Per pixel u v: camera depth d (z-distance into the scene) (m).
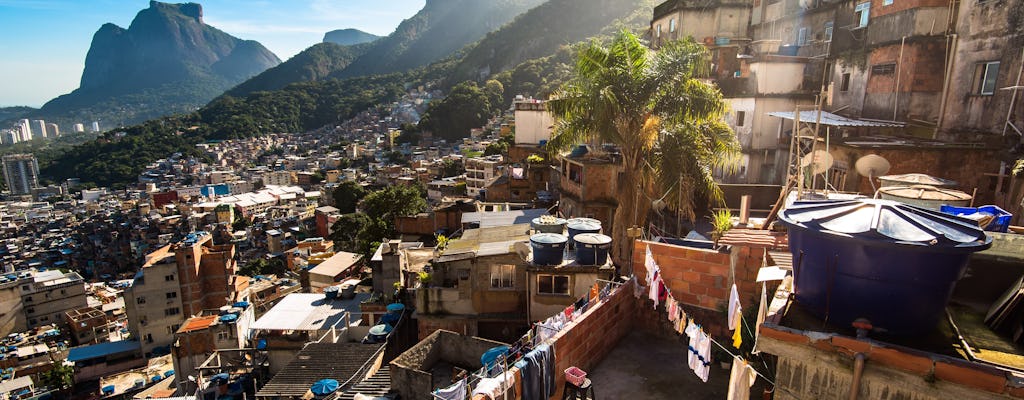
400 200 52.31
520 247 16.97
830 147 19.41
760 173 25.61
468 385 7.84
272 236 104.88
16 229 147.50
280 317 25.88
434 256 18.59
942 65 19.03
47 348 61.72
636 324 11.43
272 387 17.53
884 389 4.88
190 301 57.34
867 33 22.31
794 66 25.39
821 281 5.45
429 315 17.86
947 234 4.87
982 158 16.89
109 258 118.19
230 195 156.50
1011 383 4.24
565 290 16.19
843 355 4.99
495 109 174.62
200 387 25.23
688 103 16.28
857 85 22.61
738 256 10.14
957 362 4.49
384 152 175.62
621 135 17.14
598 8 193.50
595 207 23.91
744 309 9.94
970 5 17.88
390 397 13.33
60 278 78.19
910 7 19.52
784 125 24.95
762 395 8.75
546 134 44.59
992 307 5.92
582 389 8.16
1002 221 8.23
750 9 30.91
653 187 20.83
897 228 4.98
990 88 17.06
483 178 71.12
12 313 71.62
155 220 129.25
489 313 17.58
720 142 17.55
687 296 10.80
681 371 9.77
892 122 19.08
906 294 4.94
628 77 16.41
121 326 71.12
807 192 12.84
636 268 11.48
